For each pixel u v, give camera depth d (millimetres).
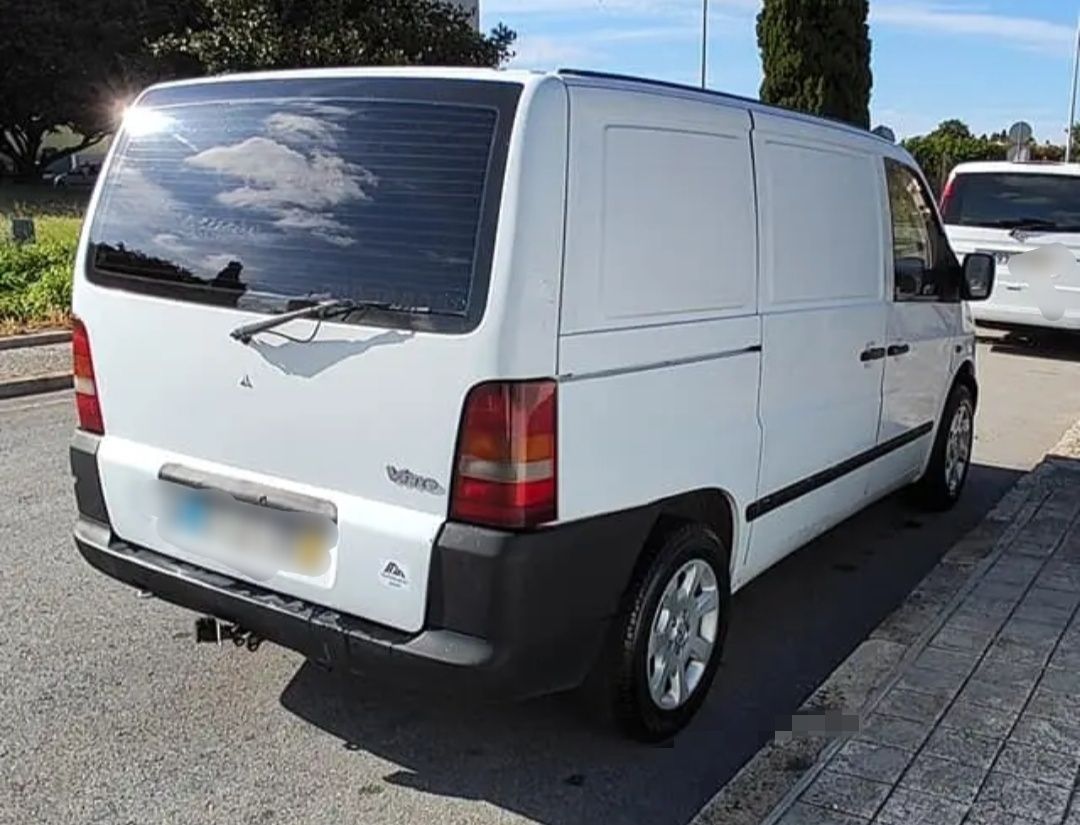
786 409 4008
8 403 8539
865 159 4629
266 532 3166
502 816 3121
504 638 2846
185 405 3330
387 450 2924
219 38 25938
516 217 2768
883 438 5039
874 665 3984
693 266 3369
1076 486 6328
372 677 3012
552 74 2920
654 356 3197
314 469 3068
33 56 34938
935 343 5527
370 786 3244
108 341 3512
